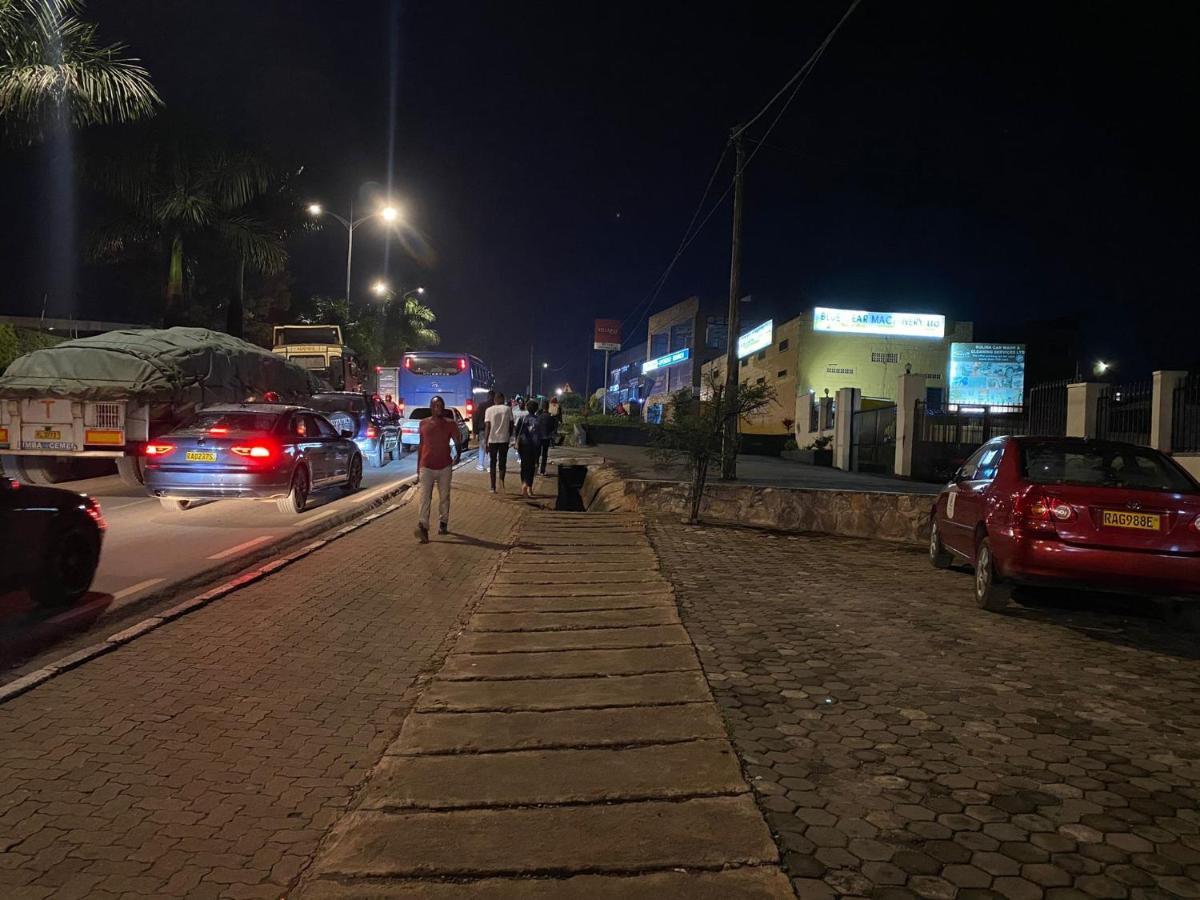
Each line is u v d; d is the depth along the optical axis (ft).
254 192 81.10
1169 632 21.81
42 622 21.04
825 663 18.35
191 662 18.24
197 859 10.80
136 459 45.85
